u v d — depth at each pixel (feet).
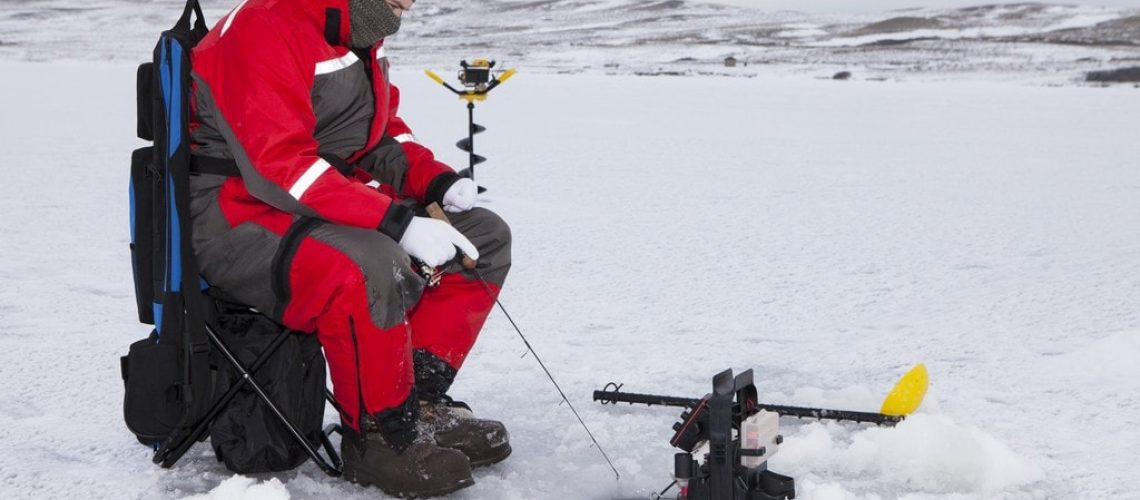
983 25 339.36
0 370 12.39
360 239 7.87
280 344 8.37
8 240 22.22
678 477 7.17
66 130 53.21
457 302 8.96
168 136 8.09
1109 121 64.28
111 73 125.90
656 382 11.94
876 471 8.97
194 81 8.22
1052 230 23.99
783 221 25.61
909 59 228.02
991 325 14.61
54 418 10.61
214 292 8.63
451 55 252.62
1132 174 36.70
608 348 13.55
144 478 8.82
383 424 8.23
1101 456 9.30
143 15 357.00
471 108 21.67
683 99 88.07
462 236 8.11
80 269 19.17
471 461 8.95
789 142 49.88
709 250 21.36
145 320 8.76
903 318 15.23
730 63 203.72
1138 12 329.31
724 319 15.30
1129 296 16.24
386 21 8.29
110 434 10.09
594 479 8.85
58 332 14.38
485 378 12.12
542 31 359.66
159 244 8.25
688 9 416.67
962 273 18.70
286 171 7.73
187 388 8.23
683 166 39.11
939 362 12.61
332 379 8.38
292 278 7.95
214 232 8.28
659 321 15.16
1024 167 39.04
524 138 51.13
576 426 10.22
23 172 35.70
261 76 7.77
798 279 18.31
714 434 6.91
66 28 325.83
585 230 24.06
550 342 13.87
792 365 12.68
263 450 8.40
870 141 50.52
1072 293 16.61
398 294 7.98
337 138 8.64
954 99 90.38
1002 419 10.36
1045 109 76.23
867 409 10.61
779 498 7.06
